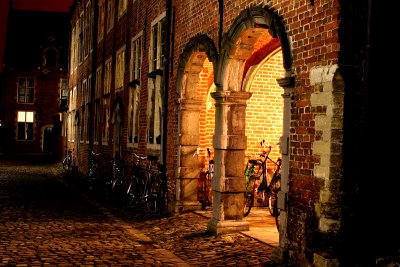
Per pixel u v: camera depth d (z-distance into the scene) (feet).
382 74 16.61
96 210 36.17
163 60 36.47
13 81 138.41
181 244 23.95
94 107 68.39
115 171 47.42
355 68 16.61
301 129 18.74
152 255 21.71
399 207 16.89
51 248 22.61
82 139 78.13
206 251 22.24
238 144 25.80
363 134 16.66
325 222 16.70
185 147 32.99
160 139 37.76
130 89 47.52
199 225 28.50
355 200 16.69
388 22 16.67
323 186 16.90
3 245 22.93
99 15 69.31
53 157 117.70
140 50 45.55
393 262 16.34
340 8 16.58
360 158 16.76
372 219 16.72
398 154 16.89
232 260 20.43
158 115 38.75
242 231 26.11
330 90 16.71
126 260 20.67
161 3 38.37
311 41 18.15
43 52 140.77
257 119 35.40
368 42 16.56
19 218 31.32
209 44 27.55
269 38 30.45
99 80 65.82
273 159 35.63
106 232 27.27
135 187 39.34
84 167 73.97
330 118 16.72
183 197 33.04
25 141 138.62
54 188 52.65
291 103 19.49
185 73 32.35
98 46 68.18
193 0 31.09
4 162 99.66
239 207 26.30
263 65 35.50
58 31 144.15
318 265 16.90
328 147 16.74
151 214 33.86
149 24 41.81
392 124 16.81
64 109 106.01
